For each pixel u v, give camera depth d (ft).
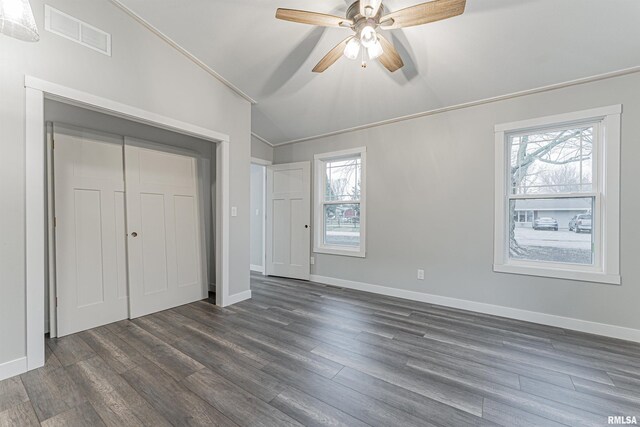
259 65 9.71
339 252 13.69
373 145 12.62
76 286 8.41
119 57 7.73
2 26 4.00
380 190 12.41
